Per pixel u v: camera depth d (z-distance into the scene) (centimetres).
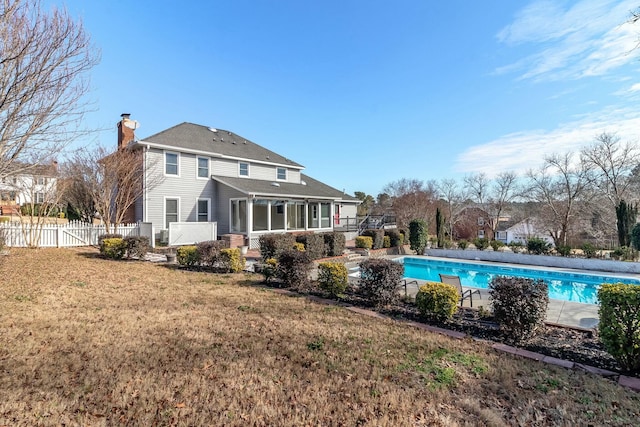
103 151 1606
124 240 1221
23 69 588
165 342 457
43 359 395
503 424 279
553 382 352
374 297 657
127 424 277
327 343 460
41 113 647
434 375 370
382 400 319
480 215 3759
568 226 2641
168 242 1595
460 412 300
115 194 1694
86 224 1535
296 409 303
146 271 1010
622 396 325
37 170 951
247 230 1762
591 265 1434
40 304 626
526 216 3331
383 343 462
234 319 563
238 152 2144
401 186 4522
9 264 998
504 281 509
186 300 688
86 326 514
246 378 359
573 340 488
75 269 986
